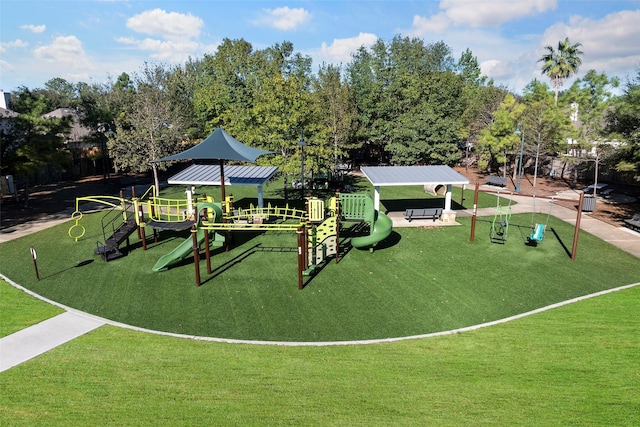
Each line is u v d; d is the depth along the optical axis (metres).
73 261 18.59
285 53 59.75
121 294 15.30
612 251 19.89
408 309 14.28
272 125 28.77
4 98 39.28
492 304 14.58
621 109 26.97
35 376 10.25
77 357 11.13
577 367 10.60
